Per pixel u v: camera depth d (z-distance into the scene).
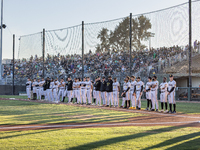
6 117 10.30
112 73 26.11
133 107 14.77
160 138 6.20
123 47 25.59
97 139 6.04
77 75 27.41
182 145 5.52
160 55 26.67
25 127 7.91
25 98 24.28
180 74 24.00
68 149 5.16
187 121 9.49
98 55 27.97
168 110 14.03
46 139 6.04
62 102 19.56
